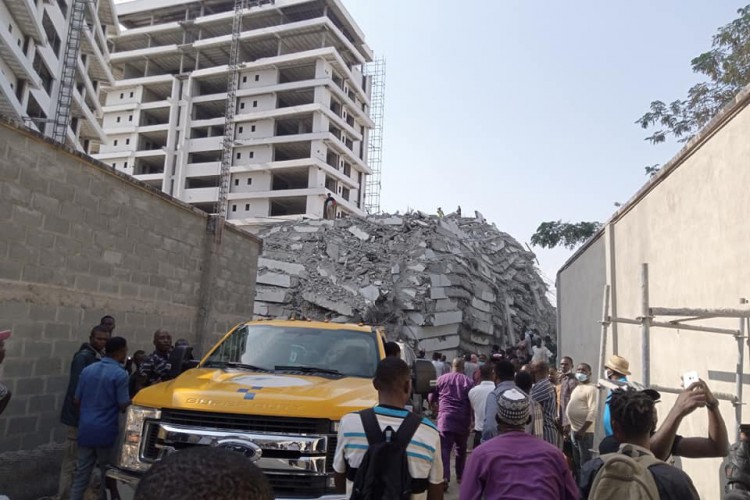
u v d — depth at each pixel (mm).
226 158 76000
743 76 16500
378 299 23656
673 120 18969
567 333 15172
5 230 6789
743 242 5359
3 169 6746
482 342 24828
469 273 25906
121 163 80750
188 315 11203
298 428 4547
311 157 73938
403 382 3594
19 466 6785
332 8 81062
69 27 45156
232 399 4660
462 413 8797
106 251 8703
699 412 6117
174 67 88250
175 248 10742
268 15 82250
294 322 6680
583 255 12844
